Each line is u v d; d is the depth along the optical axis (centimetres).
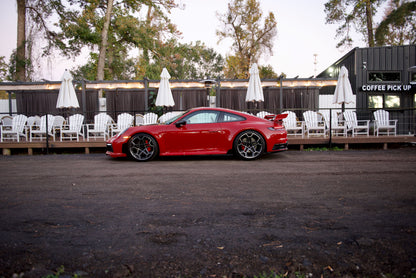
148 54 2244
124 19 1941
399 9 1975
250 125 655
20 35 1723
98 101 1489
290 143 870
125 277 169
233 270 176
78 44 2008
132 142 655
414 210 283
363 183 402
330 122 870
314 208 294
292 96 1525
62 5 1838
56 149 916
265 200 325
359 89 1545
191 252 200
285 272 173
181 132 651
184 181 429
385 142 877
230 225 250
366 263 182
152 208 298
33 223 258
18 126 952
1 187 398
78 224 254
